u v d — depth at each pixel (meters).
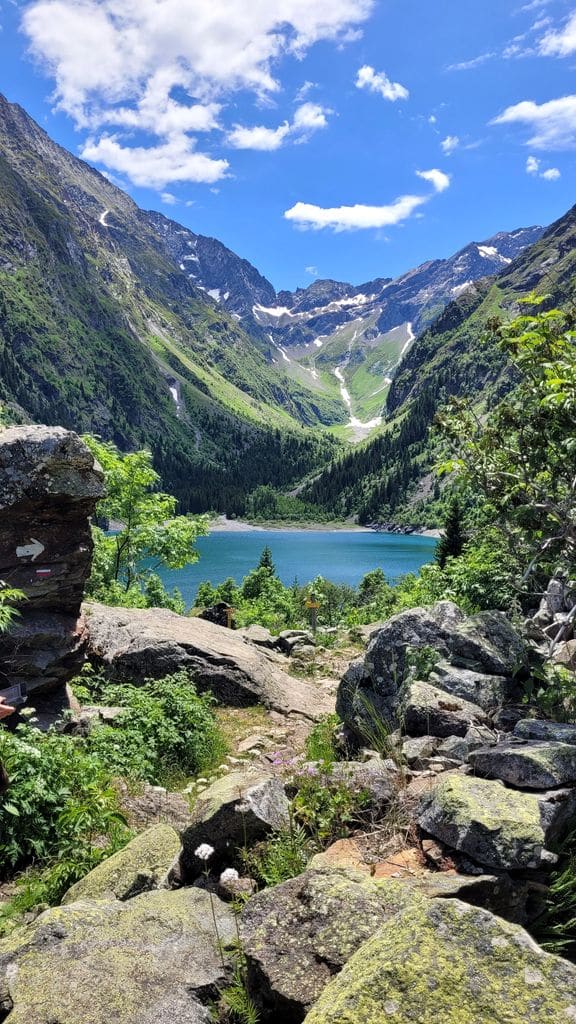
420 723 6.58
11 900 5.30
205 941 3.25
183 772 9.46
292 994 2.61
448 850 3.88
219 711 12.78
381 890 3.15
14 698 8.88
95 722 9.77
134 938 3.21
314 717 12.81
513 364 8.13
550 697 6.65
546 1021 1.99
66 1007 2.68
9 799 6.14
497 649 7.53
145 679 12.42
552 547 8.12
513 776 4.58
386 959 2.26
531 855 3.59
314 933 2.93
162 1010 2.68
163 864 4.53
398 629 8.16
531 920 3.63
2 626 8.30
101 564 25.89
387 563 137.62
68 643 9.86
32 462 9.02
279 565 132.62
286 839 4.41
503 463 8.37
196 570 121.69
